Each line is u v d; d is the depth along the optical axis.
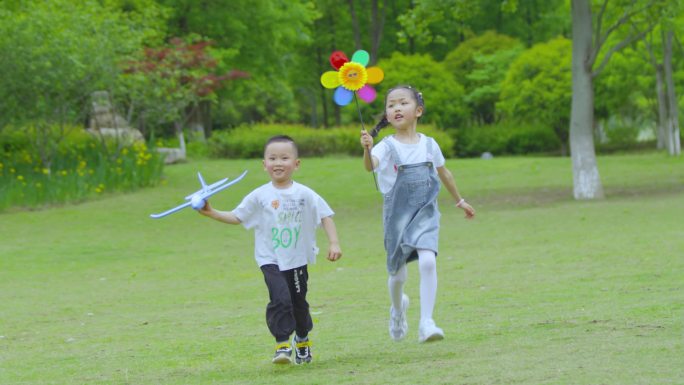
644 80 67.00
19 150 43.03
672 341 9.65
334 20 87.44
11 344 12.76
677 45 62.97
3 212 34.62
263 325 13.50
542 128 79.12
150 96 47.78
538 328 11.36
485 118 86.75
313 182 47.09
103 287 19.50
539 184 44.06
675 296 13.55
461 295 15.48
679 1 34.47
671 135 60.75
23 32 36.59
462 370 8.73
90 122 51.31
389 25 88.00
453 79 80.81
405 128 10.61
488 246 23.50
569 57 72.88
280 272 9.80
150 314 15.31
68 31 38.22
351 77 10.45
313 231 10.04
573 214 29.91
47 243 27.75
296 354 10.09
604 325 11.16
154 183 43.53
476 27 90.81
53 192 36.88
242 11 66.56
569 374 8.16
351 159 62.81
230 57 65.81
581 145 35.84
